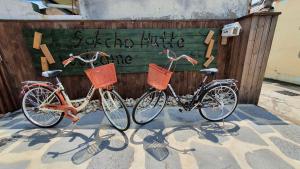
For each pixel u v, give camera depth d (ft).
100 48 11.94
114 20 11.44
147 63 12.68
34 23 10.89
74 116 9.16
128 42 12.02
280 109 12.24
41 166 6.81
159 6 12.09
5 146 8.02
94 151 7.68
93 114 11.19
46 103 9.07
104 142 8.31
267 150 7.68
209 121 10.32
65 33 11.30
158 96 10.07
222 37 12.55
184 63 13.02
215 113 11.09
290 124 9.90
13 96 11.79
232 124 9.94
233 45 12.65
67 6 11.76
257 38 11.02
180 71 13.33
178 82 13.62
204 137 8.71
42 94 10.03
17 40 11.05
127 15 12.10
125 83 13.20
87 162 7.02
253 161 7.04
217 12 12.61
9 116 11.12
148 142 8.32
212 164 6.89
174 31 12.08
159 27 11.98
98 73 7.97
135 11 12.05
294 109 12.27
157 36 12.09
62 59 11.86
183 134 8.98
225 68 13.64
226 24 12.30
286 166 6.75
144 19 12.23
